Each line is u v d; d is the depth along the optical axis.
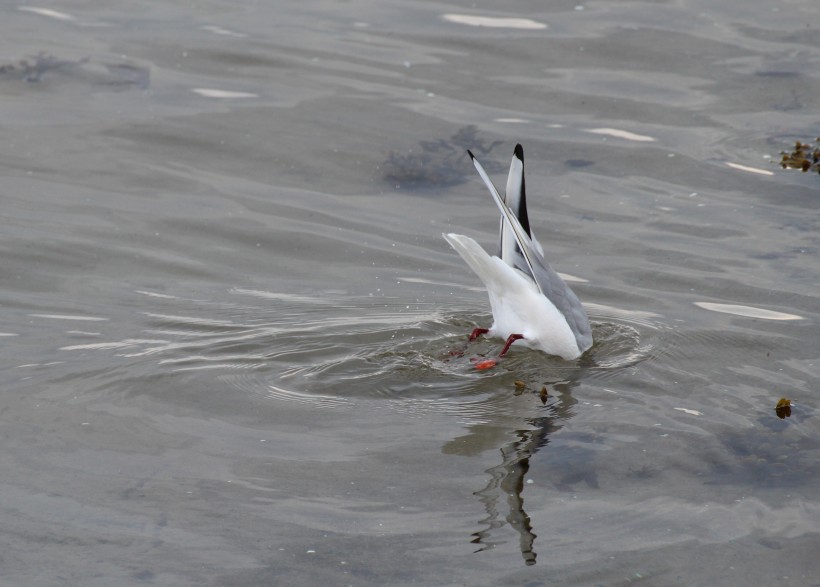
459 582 7.84
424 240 14.84
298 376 11.09
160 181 16.19
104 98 18.53
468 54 20.53
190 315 12.53
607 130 17.78
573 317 11.76
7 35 20.69
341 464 9.39
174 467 9.31
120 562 8.01
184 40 20.86
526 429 10.06
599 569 8.01
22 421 10.04
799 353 11.62
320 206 15.69
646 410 10.43
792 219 15.05
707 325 12.36
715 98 18.78
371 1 23.16
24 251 14.02
